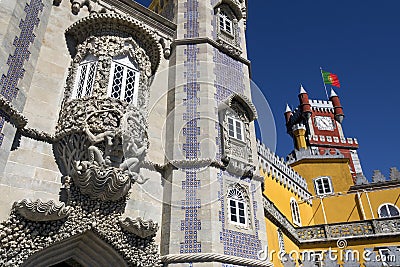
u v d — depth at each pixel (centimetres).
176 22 1412
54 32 1079
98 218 884
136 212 980
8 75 848
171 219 996
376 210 2494
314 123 5684
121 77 1061
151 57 1182
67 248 859
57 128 946
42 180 866
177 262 926
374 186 2583
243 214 1084
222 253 948
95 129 898
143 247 931
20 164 847
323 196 2653
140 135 964
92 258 898
